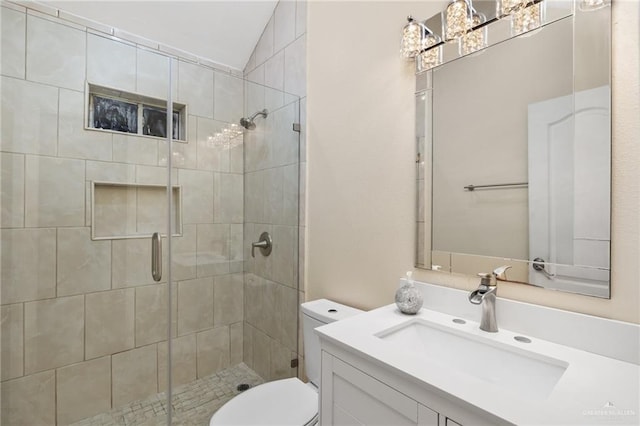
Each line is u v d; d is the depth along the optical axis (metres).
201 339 2.02
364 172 1.48
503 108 1.02
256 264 2.12
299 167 1.87
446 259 1.16
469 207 1.11
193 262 2.00
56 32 1.63
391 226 1.36
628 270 0.79
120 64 1.79
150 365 1.89
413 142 1.27
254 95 2.08
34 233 1.59
